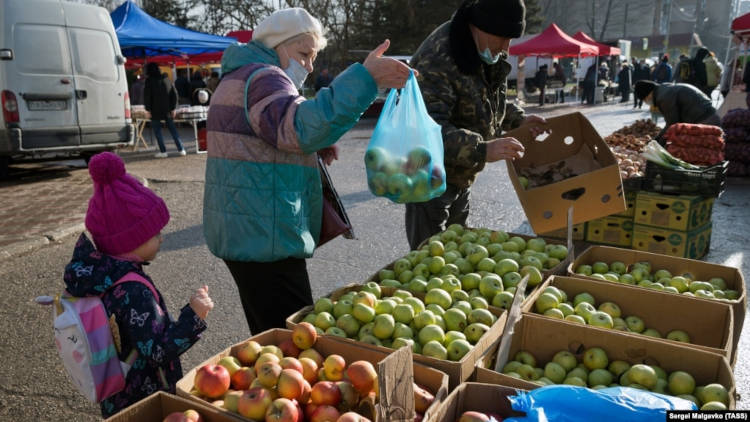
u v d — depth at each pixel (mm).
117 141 10188
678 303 2527
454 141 3080
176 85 19969
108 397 2066
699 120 7492
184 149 12984
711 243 5922
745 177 9492
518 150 3039
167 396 1771
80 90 9461
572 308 2588
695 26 81625
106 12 9883
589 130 3707
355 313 2361
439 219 3586
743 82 14602
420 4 38344
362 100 2061
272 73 2262
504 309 2559
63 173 10359
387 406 1460
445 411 1743
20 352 3729
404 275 2986
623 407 1585
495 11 3076
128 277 2016
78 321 1937
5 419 3010
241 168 2340
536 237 3426
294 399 1811
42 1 8961
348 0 38781
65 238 6344
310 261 5508
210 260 5531
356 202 7906
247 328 4066
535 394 1688
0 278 5113
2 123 8766
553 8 81688
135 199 2020
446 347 2227
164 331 1983
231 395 1830
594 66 26750
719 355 1990
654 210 5387
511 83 33812
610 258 3312
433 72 3252
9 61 8609
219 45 15422
